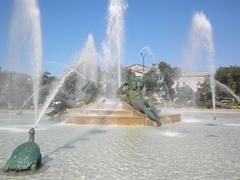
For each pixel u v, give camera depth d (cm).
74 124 1791
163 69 6500
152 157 887
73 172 722
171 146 1067
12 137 1275
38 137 1270
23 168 714
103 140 1195
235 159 860
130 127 1652
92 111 1891
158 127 1664
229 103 5253
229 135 1359
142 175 700
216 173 716
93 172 724
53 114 1980
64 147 1039
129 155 912
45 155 906
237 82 6769
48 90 3503
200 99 5853
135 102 1767
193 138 1262
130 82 1833
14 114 2947
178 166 782
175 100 6253
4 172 713
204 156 900
